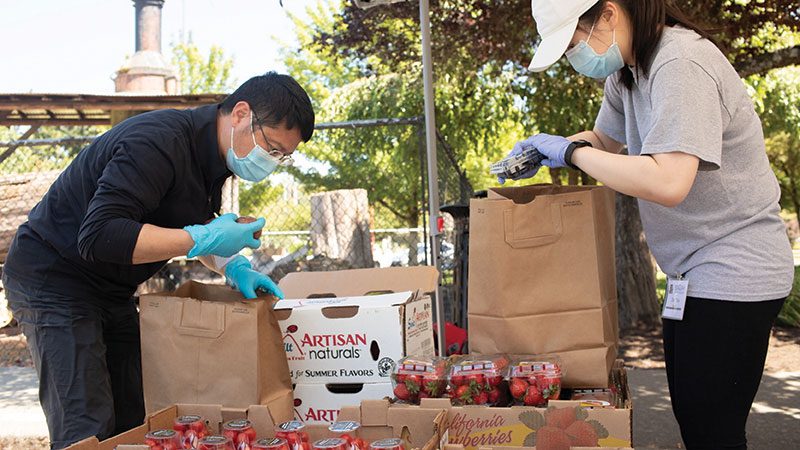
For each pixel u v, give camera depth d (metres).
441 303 3.86
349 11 9.23
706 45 2.05
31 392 5.76
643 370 6.27
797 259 17.02
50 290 2.38
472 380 2.16
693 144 1.93
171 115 2.36
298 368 2.41
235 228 2.23
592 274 2.25
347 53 10.16
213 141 2.40
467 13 8.11
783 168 16.72
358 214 6.88
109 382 2.44
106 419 2.35
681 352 2.18
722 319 2.08
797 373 5.91
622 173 2.01
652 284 8.27
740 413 2.14
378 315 2.34
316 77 19.53
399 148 13.80
